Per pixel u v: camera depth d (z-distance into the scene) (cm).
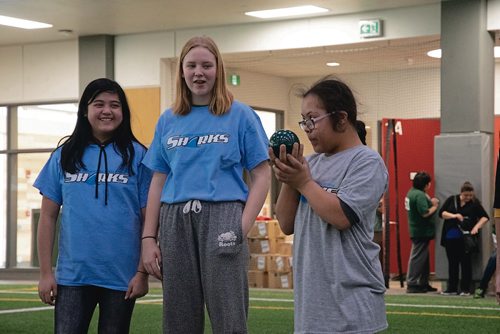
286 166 379
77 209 504
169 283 463
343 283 382
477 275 1563
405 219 1855
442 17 1598
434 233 1608
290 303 1315
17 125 2084
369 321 383
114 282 502
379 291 392
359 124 495
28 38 1986
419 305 1273
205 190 459
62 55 2014
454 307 1238
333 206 378
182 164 463
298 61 1983
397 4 1625
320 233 388
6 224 2102
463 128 1581
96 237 501
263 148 471
